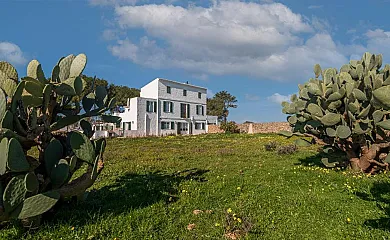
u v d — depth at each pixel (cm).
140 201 471
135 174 716
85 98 449
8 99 350
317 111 682
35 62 388
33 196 324
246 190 555
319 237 345
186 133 3906
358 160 700
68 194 372
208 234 353
